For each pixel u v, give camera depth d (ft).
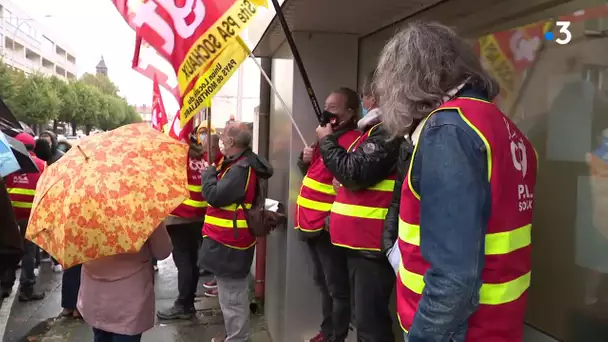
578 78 6.24
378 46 12.09
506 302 4.83
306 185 10.71
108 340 9.99
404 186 5.37
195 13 10.21
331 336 11.68
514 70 7.36
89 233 8.27
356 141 8.61
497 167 4.69
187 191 8.94
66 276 17.37
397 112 5.41
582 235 6.18
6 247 8.99
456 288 4.38
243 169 12.27
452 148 4.62
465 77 5.21
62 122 195.21
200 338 15.65
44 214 8.56
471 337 4.86
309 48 12.91
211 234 12.53
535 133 6.96
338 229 8.48
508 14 7.47
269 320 15.90
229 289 12.69
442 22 9.32
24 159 12.26
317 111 9.83
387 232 6.70
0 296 14.37
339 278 10.73
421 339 4.60
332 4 9.96
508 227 4.78
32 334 16.12
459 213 4.48
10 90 142.61
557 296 6.55
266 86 18.13
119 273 9.55
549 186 6.71
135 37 12.89
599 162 5.93
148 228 8.44
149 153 9.17
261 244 17.72
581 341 6.18
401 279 5.40
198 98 10.30
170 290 20.80
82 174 8.57
